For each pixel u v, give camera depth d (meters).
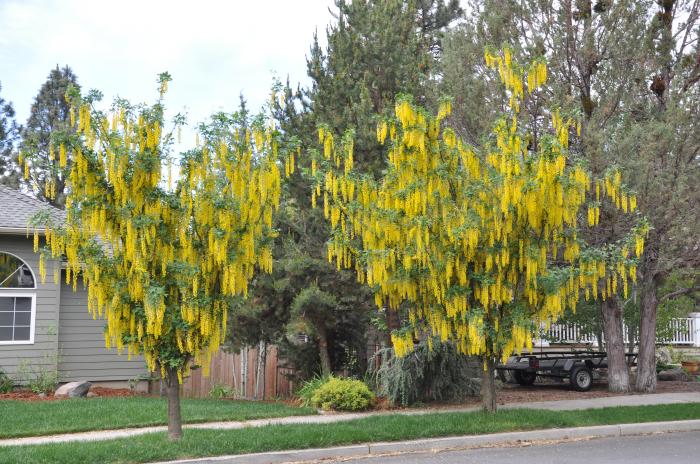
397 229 10.75
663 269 14.95
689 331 25.55
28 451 8.45
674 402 14.45
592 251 11.20
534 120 14.83
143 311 8.64
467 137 15.21
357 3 16.14
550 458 9.20
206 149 8.88
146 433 9.95
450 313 10.85
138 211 8.70
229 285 9.07
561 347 22.72
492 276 11.02
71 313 17.22
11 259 16.30
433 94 15.49
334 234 11.82
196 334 9.06
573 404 14.17
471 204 10.65
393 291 11.53
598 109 14.50
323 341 15.08
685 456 9.32
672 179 13.75
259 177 8.94
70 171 8.67
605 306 16.95
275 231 9.50
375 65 15.45
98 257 8.70
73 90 8.50
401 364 13.55
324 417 12.21
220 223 8.80
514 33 15.23
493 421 11.15
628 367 18.69
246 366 17.44
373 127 14.43
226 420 11.72
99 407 12.55
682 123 13.75
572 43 15.11
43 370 16.11
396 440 10.08
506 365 18.28
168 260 8.80
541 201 10.30
